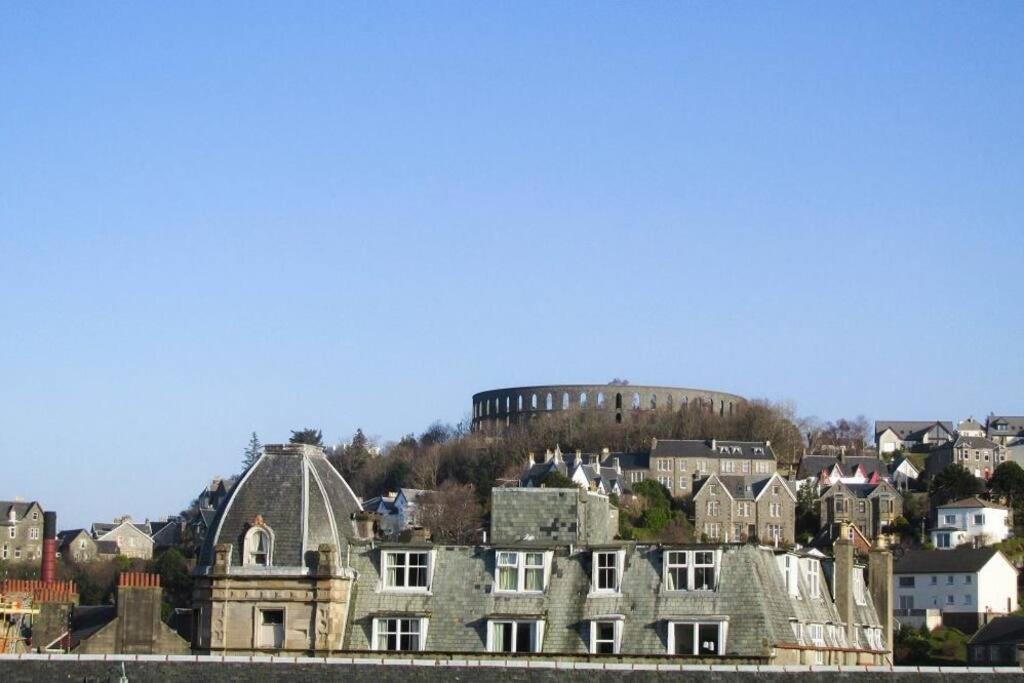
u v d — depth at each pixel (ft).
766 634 364.17
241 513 382.22
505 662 314.76
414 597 378.73
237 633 373.81
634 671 305.73
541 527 396.98
